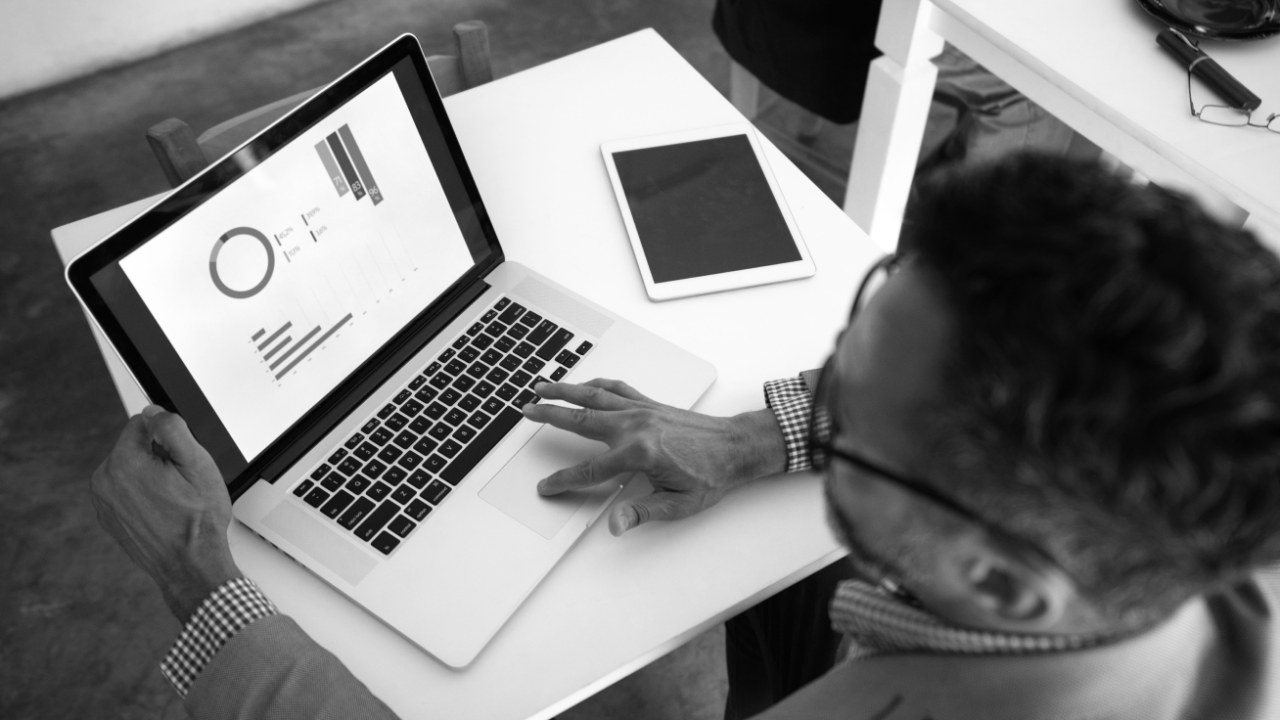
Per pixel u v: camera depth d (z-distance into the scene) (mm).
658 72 1289
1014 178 358
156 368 817
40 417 1851
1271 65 1258
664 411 872
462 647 784
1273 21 1285
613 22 2672
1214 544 342
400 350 979
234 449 865
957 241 354
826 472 496
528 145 1192
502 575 823
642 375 960
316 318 917
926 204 376
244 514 857
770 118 2268
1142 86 1237
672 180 1145
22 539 1682
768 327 1018
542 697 774
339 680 735
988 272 337
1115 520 341
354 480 879
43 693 1518
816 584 1012
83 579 1636
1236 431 313
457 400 938
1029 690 453
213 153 1147
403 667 786
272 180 878
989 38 1335
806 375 922
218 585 767
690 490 841
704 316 1027
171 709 1508
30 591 1621
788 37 1764
